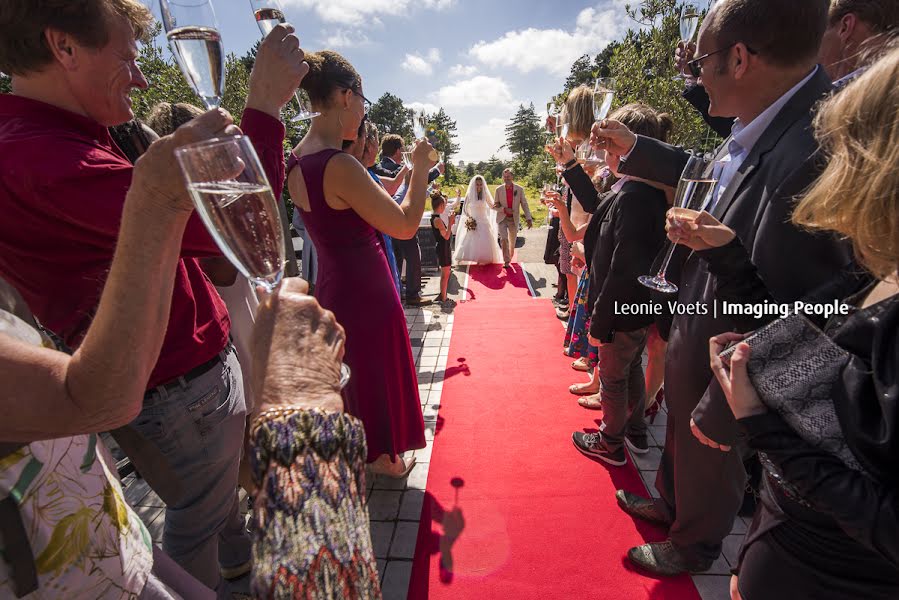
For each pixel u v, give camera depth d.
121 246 0.60
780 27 1.33
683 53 2.62
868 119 0.76
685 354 1.65
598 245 2.53
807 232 1.21
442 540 2.30
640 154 2.18
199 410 1.45
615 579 2.07
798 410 0.94
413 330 5.15
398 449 2.51
